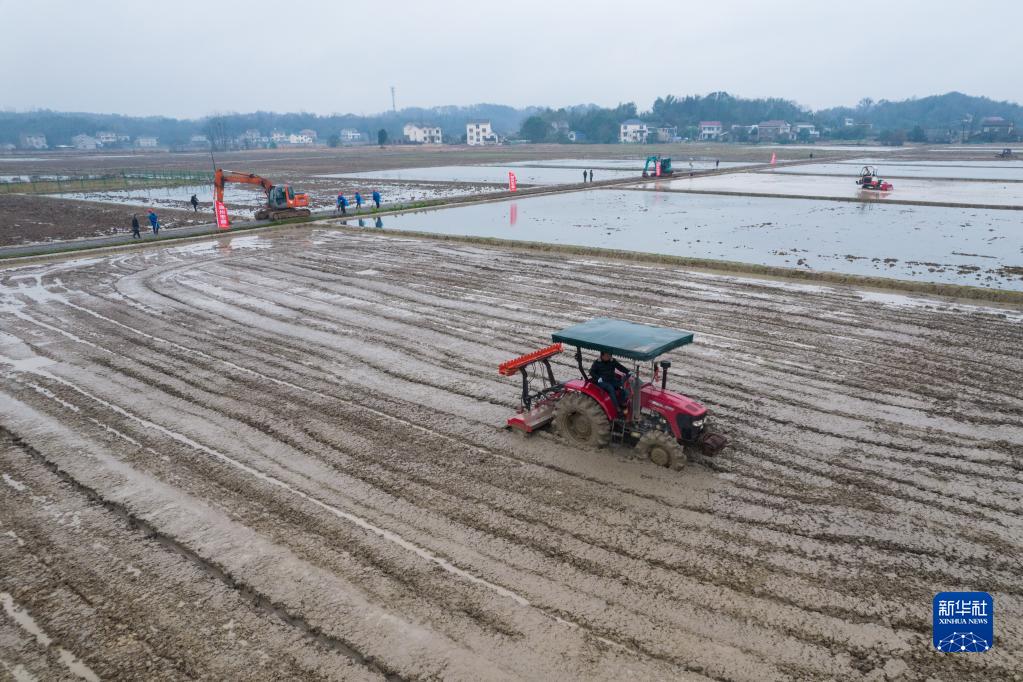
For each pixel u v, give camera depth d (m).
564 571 7.00
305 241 28.19
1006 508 8.06
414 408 11.21
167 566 7.21
